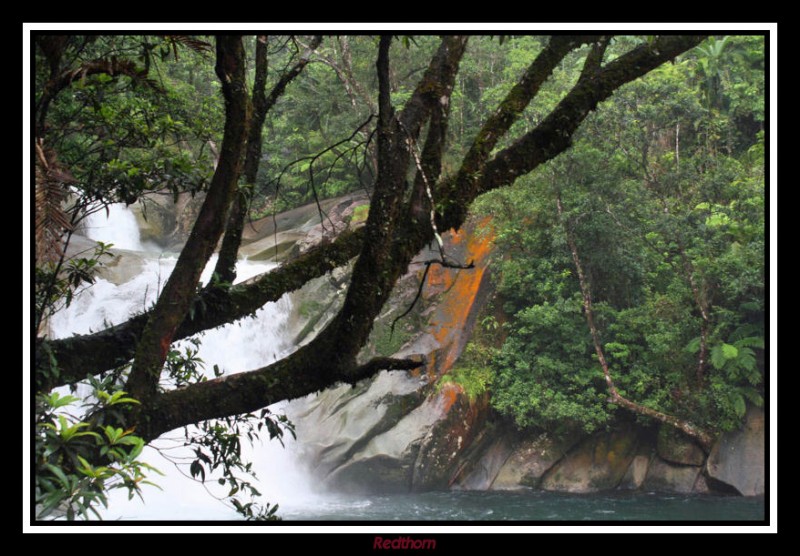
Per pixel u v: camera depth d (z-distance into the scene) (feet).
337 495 64.23
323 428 66.90
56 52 13.78
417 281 71.15
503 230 69.67
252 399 14.53
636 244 68.39
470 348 68.74
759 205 67.97
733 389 63.41
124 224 96.48
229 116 14.39
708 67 78.89
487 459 67.31
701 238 67.77
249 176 18.19
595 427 64.69
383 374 67.51
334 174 96.53
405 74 85.92
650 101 68.80
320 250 17.61
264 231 91.97
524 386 66.80
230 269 17.44
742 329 66.03
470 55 92.07
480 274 70.85
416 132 14.32
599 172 68.03
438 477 64.59
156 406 14.32
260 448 66.49
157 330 14.46
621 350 68.44
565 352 69.05
